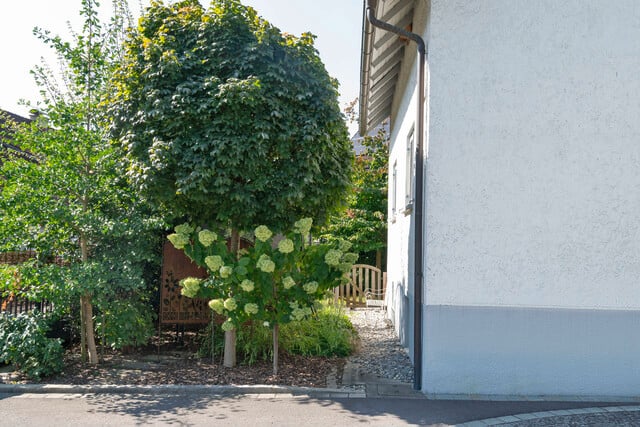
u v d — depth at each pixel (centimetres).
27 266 761
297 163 722
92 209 798
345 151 828
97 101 812
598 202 668
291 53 730
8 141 796
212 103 679
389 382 715
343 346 879
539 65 675
